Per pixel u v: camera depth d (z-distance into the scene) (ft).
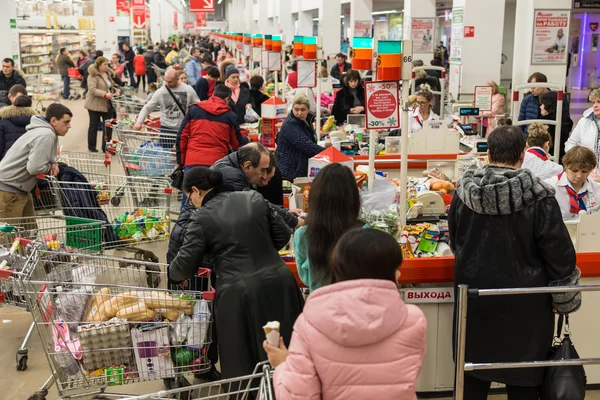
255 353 11.68
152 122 32.50
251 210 11.84
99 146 43.19
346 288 6.76
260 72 47.85
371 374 6.64
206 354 12.36
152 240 18.20
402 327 6.77
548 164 16.76
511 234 10.50
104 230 17.57
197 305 12.12
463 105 33.88
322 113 32.35
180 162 21.42
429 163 20.68
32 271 11.94
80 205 18.52
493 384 13.50
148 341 11.78
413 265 12.40
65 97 71.41
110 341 11.64
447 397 13.15
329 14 74.38
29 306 11.89
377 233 7.08
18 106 21.77
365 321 6.56
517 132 10.72
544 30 40.60
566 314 10.77
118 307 11.82
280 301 11.70
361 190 14.69
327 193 9.99
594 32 56.24
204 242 11.70
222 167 13.64
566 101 26.63
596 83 57.47
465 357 11.03
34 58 73.05
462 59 45.21
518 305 10.68
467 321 10.95
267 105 26.18
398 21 79.87
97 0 83.71
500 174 10.50
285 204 17.94
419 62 38.45
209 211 11.76
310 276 10.53
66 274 13.51
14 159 18.62
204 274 13.57
